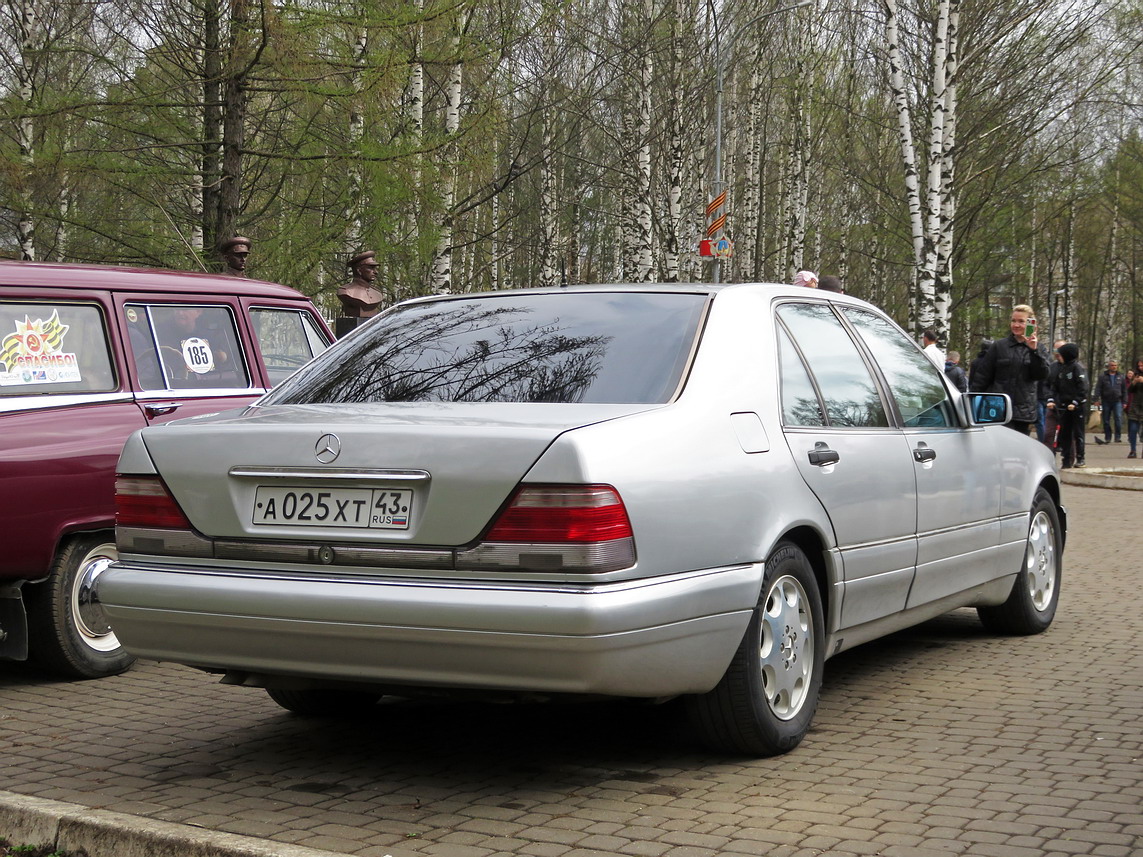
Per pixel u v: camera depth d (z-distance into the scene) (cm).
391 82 1424
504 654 393
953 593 635
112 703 598
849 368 568
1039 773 460
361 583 409
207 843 366
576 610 385
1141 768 466
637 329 484
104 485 648
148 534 452
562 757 485
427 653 400
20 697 614
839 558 514
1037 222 5125
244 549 432
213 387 729
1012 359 1296
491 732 525
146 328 699
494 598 392
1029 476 726
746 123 4722
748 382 484
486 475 400
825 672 641
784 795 433
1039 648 702
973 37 2939
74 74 1792
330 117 1669
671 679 421
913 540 579
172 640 443
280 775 464
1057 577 766
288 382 517
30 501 615
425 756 489
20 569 616
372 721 549
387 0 1467
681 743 503
